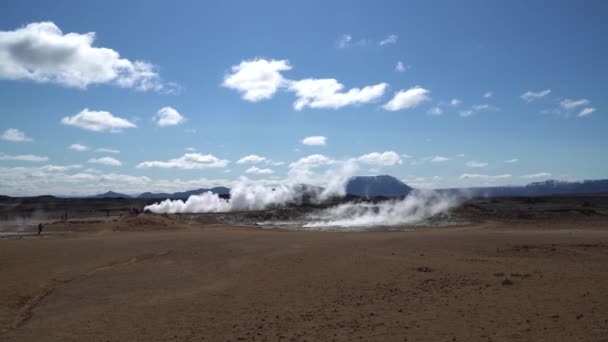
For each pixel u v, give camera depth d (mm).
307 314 15344
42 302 17922
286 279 21578
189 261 27266
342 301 17062
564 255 26578
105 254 29453
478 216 64812
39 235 44344
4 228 52156
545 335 11773
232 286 20375
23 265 25391
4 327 14961
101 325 14727
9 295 18891
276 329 13680
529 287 18000
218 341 12766
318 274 22562
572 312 13875
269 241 37156
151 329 14133
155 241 37094
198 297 18375
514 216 62156
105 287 20391
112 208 113562
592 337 11406
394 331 12867
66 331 14203
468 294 17312
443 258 26766
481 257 26922
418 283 19891
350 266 24562
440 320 13781
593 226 50375
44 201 138500
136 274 23359
